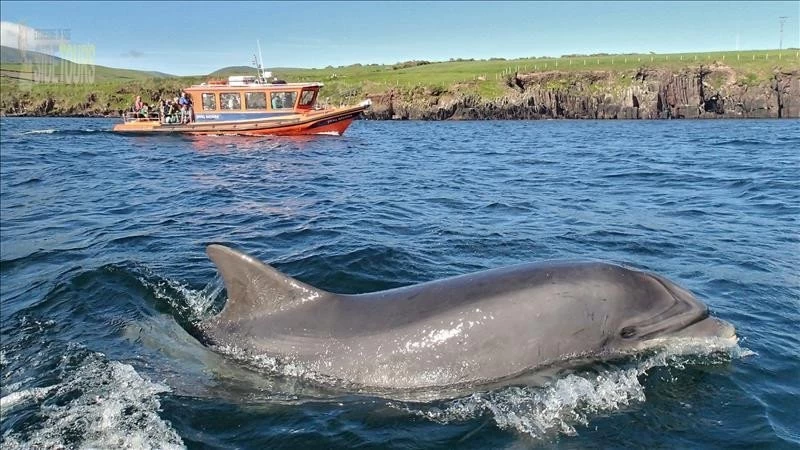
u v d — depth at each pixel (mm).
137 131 44938
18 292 9570
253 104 42094
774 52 118938
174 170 25141
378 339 5879
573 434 4961
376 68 164375
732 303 7918
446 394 5566
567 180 20547
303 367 5977
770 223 12781
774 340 6738
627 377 5727
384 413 5359
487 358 5738
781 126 59844
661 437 4926
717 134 46375
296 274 9453
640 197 16625
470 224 13000
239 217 14484
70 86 110375
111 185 21141
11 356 7066
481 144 39438
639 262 9859
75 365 6625
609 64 107500
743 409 5305
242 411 5488
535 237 11664
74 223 14742
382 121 87625
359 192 18094
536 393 5496
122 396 5848
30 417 5570
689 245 10938
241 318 6590
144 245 11883
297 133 42312
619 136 46688
